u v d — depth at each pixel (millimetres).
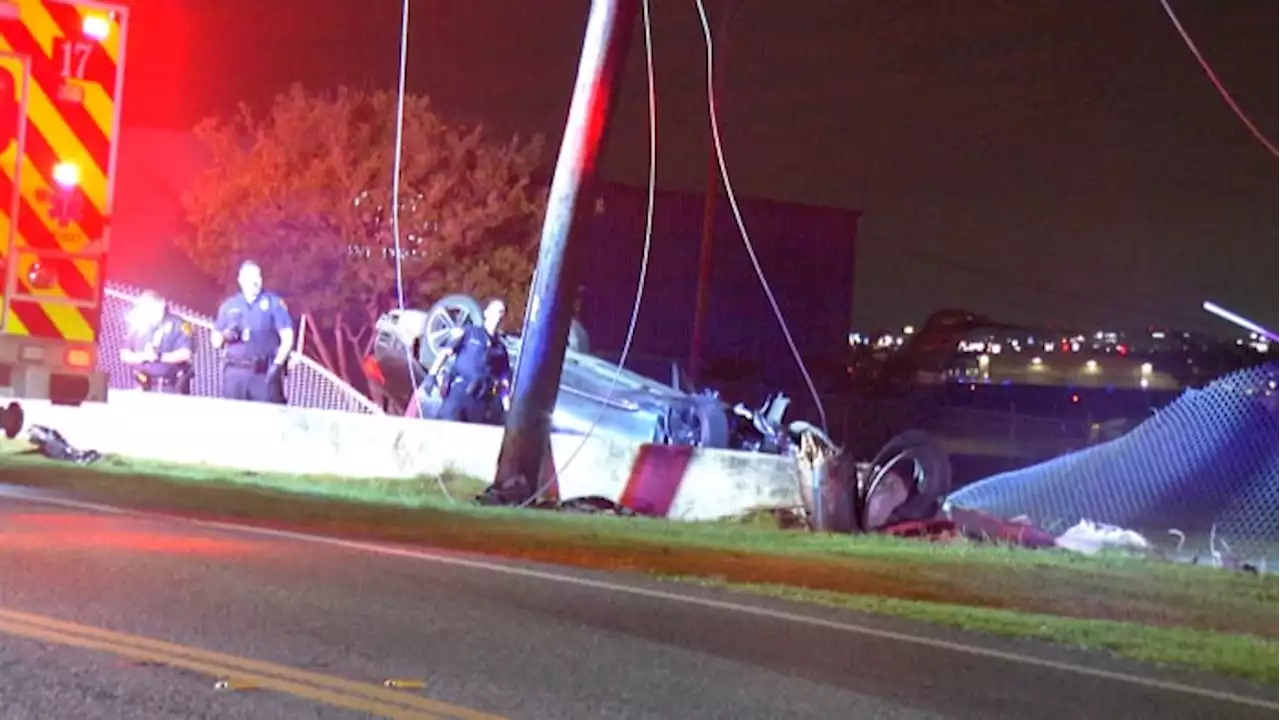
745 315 49875
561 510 16250
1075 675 8219
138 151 33438
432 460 19562
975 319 40656
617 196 47875
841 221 51781
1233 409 17344
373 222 31312
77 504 12906
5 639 7184
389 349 24141
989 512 16391
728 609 9641
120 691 6391
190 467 18344
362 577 9836
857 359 42438
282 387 21500
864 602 10398
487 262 32156
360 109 31641
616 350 47344
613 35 16469
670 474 18172
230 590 8930
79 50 10922
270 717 6125
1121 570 12938
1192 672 8570
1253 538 16516
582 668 7473
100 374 11086
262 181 30969
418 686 6855
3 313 10812
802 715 6797
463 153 32062
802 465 16406
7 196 10797
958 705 7219
